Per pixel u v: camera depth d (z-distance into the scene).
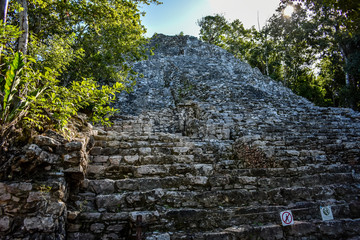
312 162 6.16
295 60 27.80
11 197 3.52
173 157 5.77
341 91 20.70
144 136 6.88
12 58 4.51
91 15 8.71
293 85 29.48
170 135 7.50
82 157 4.23
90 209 4.13
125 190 4.60
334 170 5.68
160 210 4.23
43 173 3.87
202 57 22.02
